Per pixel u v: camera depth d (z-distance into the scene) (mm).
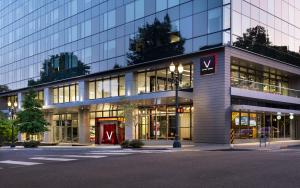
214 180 10852
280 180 10586
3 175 13547
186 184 10336
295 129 45219
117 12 44750
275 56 39781
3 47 69750
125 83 43594
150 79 41375
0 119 52188
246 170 12781
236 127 35562
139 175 12352
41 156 22141
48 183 11281
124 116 43031
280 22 41000
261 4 38219
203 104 35406
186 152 23078
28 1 62531
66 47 52844
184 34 36875
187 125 37312
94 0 48344
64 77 52719
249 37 36344
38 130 47938
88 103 44250
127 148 29609
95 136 48406
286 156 18203
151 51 40031
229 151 24406
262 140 37781
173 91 34562
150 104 40344
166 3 38844
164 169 13711
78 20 50906
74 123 53781
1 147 42781
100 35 47000
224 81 33812
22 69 63125
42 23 58469
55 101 56062
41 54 58219
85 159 19062
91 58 48250
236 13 34844
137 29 41875
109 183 10930
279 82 44594
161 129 39688
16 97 66312
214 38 34500
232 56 34625
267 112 38000
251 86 38469
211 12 34938
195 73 36219
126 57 43062
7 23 68812
